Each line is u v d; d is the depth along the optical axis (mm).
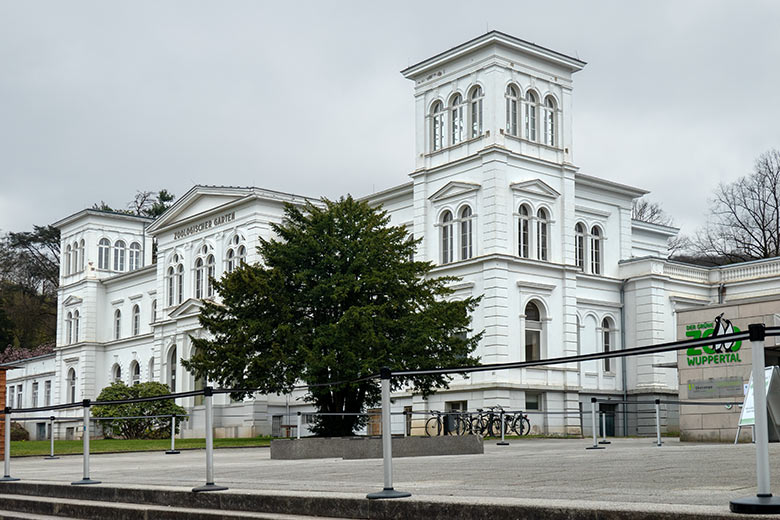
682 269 49750
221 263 55719
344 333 33125
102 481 14656
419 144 47750
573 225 46438
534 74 46062
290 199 54094
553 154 46469
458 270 44531
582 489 9852
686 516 7066
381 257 35688
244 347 34250
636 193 51250
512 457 17844
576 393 44875
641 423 47250
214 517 10562
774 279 47844
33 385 78000
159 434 50656
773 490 9094
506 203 43906
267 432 51906
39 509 13750
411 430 43719
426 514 8836
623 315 49062
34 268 99500
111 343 69312
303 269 35688
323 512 9867
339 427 34781
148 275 66812
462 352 34844
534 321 44625
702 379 26953
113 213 72812
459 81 46094
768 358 26141
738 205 63281
